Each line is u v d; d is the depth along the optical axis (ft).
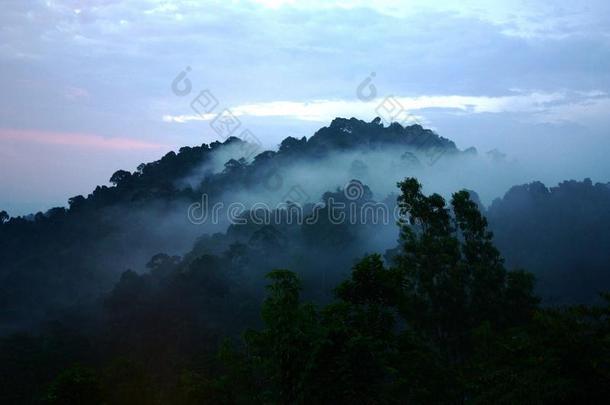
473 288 85.35
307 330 46.70
